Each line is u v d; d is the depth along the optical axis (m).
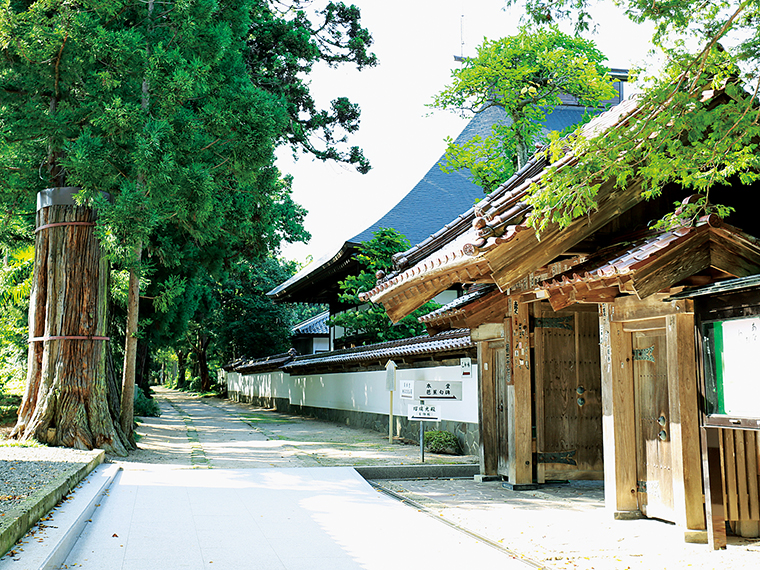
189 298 23.55
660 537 6.55
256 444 14.99
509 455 9.74
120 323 21.41
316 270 25.64
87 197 11.79
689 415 6.42
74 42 11.61
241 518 7.23
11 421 14.12
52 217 12.55
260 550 5.97
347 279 21.12
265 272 42.09
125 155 11.92
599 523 7.21
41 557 4.90
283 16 21.83
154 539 6.27
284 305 42.59
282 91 20.64
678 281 6.16
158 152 11.34
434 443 13.49
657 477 7.13
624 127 6.36
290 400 28.64
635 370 7.46
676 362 6.50
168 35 13.48
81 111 12.24
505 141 17.83
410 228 24.44
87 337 12.27
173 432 17.67
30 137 12.44
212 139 13.06
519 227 6.86
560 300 7.43
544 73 17.08
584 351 9.95
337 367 22.75
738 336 5.66
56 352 12.16
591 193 6.22
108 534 6.39
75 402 12.02
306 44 20.98
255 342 41.31
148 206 11.40
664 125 6.12
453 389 11.34
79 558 5.58
